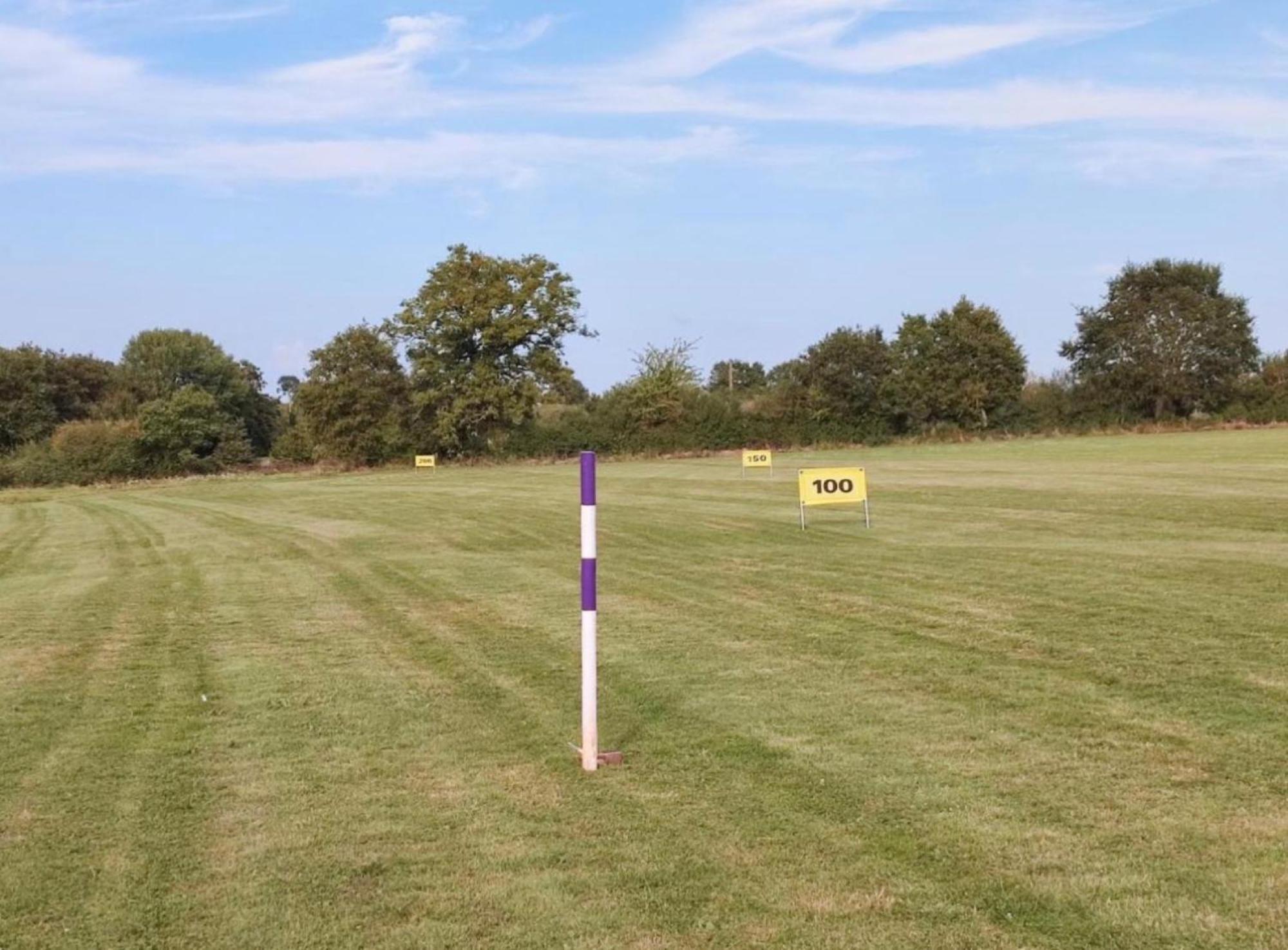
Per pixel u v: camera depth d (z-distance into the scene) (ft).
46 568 65.87
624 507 90.99
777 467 160.35
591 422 226.38
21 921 14.66
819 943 13.38
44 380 248.11
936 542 58.34
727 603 40.11
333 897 15.20
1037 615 34.91
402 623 38.52
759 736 22.45
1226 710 23.25
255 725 24.76
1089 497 83.30
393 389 219.41
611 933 13.83
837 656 30.17
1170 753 20.54
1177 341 247.70
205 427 209.97
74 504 132.36
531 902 14.82
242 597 47.09
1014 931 13.57
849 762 20.52
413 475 176.45
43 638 37.55
